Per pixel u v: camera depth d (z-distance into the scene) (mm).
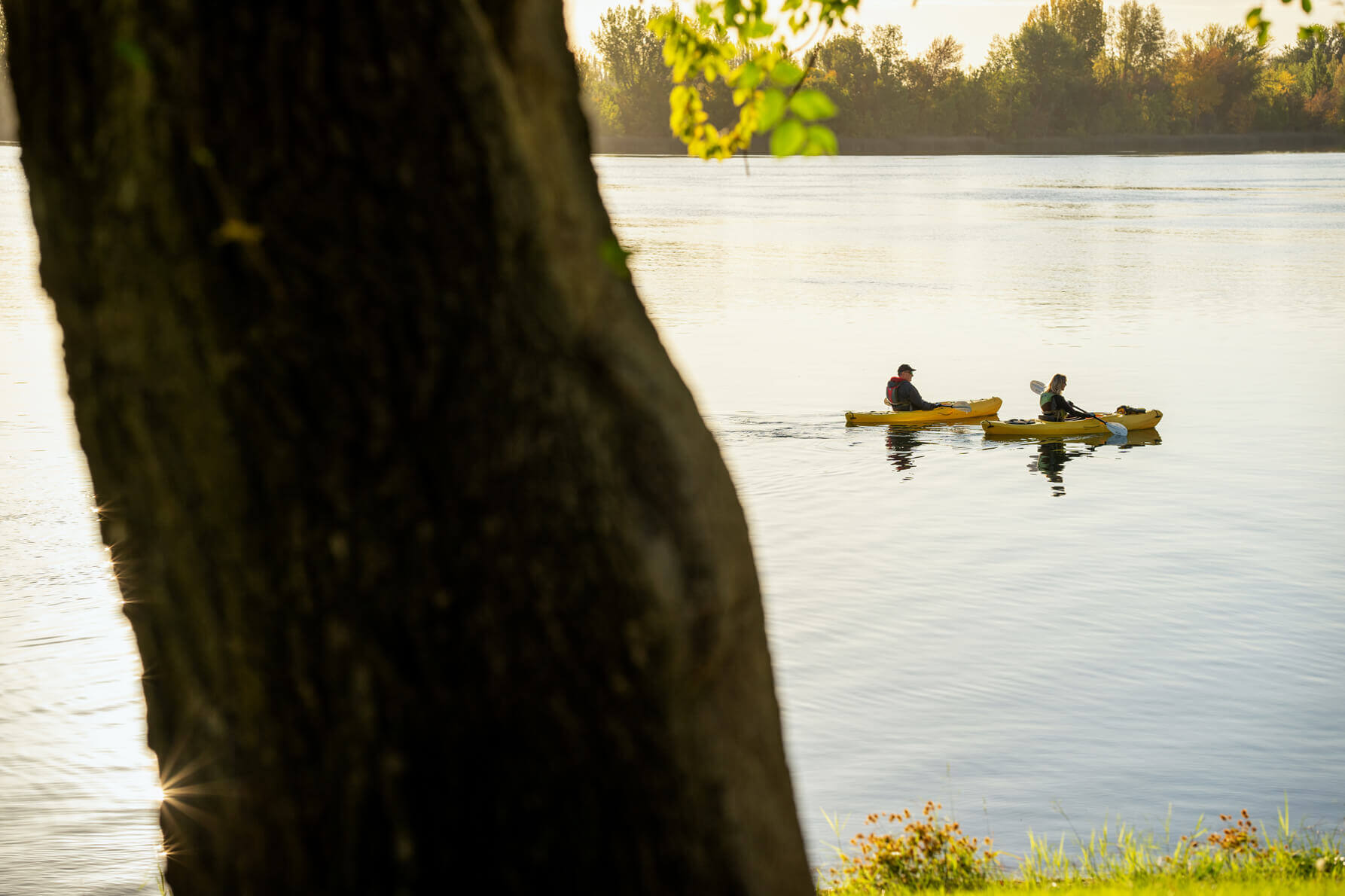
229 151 8328
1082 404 98500
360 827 9117
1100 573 58156
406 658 8844
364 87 8297
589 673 8938
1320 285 174250
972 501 71062
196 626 9164
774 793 9812
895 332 133250
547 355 8859
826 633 50562
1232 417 93125
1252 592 55562
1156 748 40594
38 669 45594
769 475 76312
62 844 34531
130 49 8078
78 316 8992
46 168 8867
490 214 8641
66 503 64875
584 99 9984
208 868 9609
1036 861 32031
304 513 8695
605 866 9164
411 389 8602
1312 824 35594
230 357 8547
